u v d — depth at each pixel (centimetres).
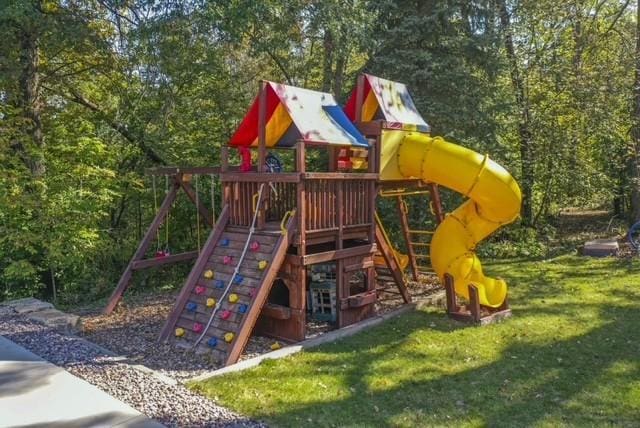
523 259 1066
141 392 408
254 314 522
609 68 1135
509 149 1166
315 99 620
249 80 1152
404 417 387
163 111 1027
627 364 488
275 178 571
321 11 910
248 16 850
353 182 638
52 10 923
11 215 855
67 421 357
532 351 531
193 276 598
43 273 925
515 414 393
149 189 1091
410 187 753
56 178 897
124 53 993
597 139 1218
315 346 554
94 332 625
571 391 433
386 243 717
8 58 872
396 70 1015
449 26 1033
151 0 869
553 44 1219
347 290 635
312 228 580
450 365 498
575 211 1811
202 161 1100
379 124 667
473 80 1032
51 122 1032
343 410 397
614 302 707
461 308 691
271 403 406
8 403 385
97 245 934
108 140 1059
